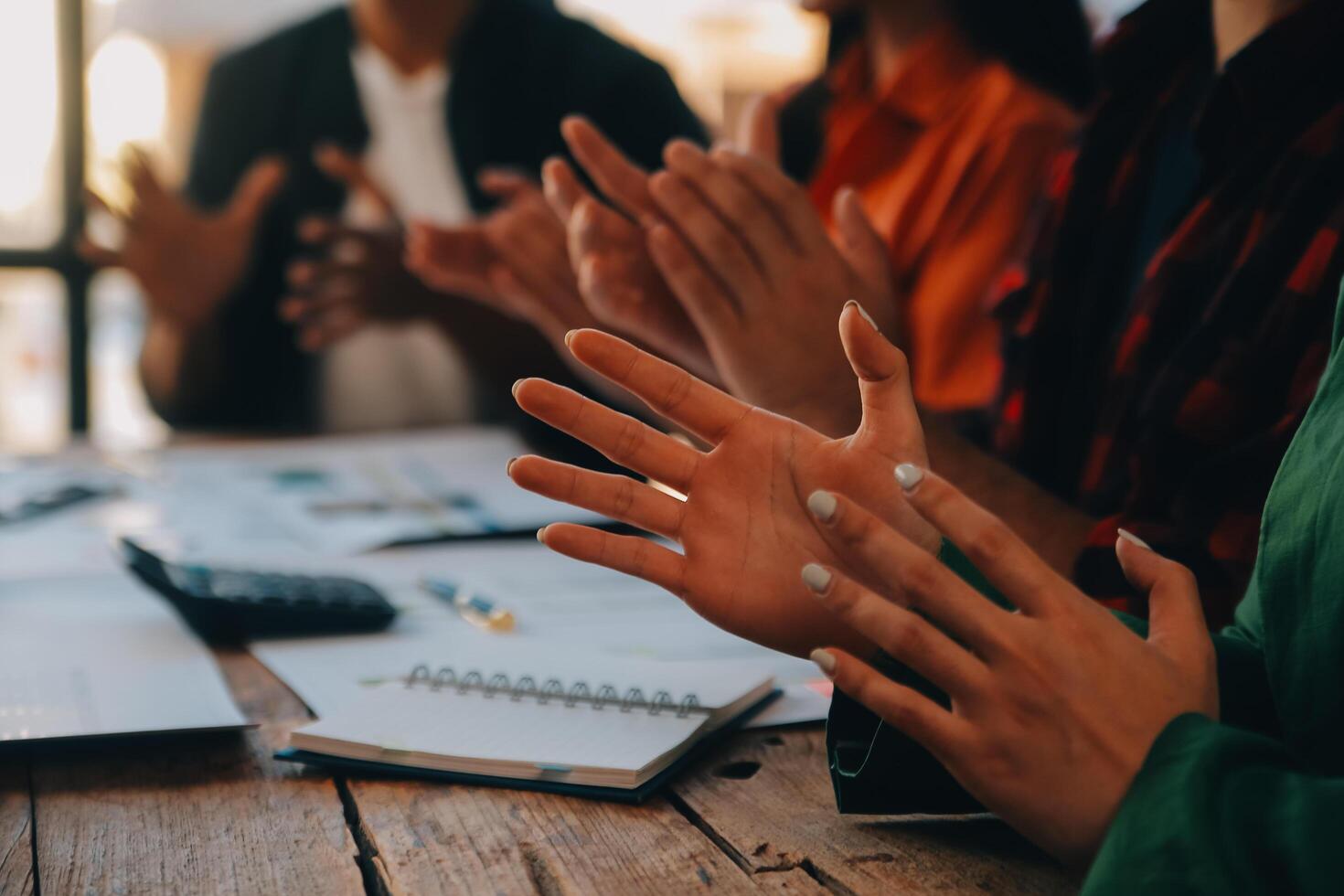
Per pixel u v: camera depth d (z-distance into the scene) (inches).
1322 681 23.4
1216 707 21.8
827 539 25.8
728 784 28.4
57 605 41.4
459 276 62.9
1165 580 23.3
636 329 46.2
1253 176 37.6
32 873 23.5
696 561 26.3
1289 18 36.4
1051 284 47.8
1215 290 37.8
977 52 70.3
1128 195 46.3
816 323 39.7
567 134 45.6
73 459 69.9
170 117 109.1
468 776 27.7
